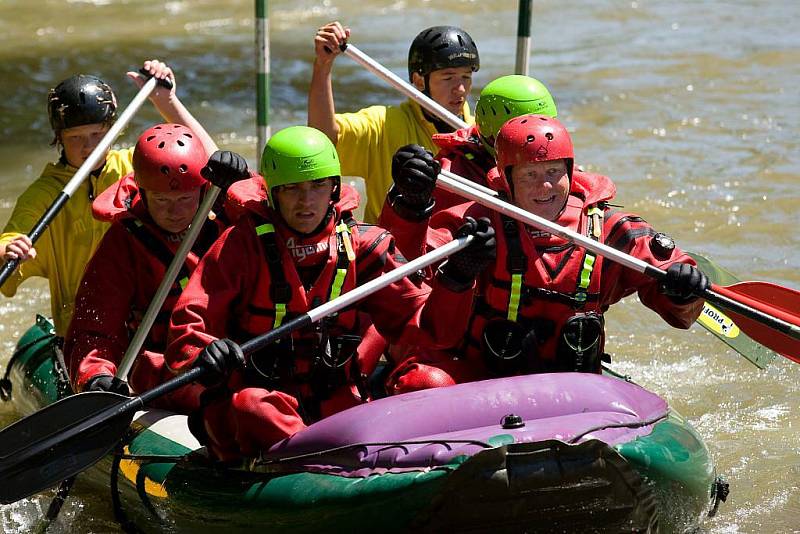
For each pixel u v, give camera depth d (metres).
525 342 17.72
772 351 21.12
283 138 16.53
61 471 16.80
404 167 17.55
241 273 16.75
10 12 61.84
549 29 56.47
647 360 24.48
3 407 23.59
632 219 18.50
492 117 20.28
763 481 19.47
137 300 19.28
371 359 18.17
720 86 45.72
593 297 17.88
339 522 15.27
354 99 44.47
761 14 58.84
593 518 15.19
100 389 17.56
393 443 15.34
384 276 16.58
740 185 34.41
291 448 16.06
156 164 18.34
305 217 16.58
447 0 63.44
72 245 21.70
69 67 50.22
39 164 38.00
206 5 63.75
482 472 14.57
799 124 40.59
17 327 26.94
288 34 56.50
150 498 17.34
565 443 14.65
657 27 56.47
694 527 16.91
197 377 15.73
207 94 45.78
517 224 17.84
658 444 15.87
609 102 43.81
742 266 28.55
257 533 15.95
